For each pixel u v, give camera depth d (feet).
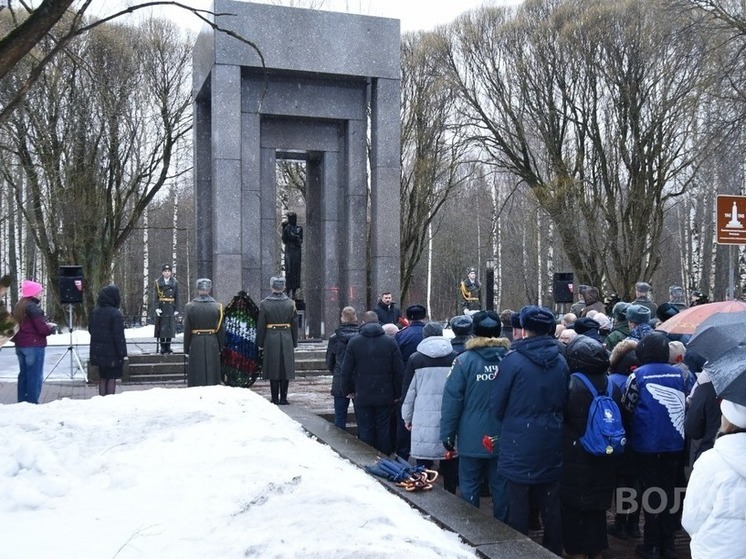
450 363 22.17
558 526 17.12
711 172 82.38
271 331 33.96
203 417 23.91
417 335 28.02
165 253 188.85
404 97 99.30
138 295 173.17
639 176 83.05
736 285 103.76
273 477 16.42
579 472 18.15
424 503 17.37
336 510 14.30
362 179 59.26
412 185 102.53
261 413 25.91
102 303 35.40
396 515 15.28
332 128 60.80
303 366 49.19
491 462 19.39
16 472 17.65
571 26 83.87
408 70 98.58
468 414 19.24
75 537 13.73
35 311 33.81
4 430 21.98
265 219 59.93
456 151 102.27
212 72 53.06
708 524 8.53
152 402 27.73
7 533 13.98
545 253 147.74
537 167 96.68
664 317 28.53
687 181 83.82
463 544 14.79
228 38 52.75
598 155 86.79
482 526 15.65
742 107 58.90
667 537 19.54
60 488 16.72
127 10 17.81
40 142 79.97
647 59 79.41
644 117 82.43
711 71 65.57
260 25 53.57
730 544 8.36
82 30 17.53
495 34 94.58
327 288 60.29
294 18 54.39
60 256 94.73
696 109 71.56
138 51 90.33
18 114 76.33
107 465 18.72
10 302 113.29
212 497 15.57
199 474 17.35
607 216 85.30
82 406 26.81
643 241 83.92
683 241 129.49
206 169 61.82
